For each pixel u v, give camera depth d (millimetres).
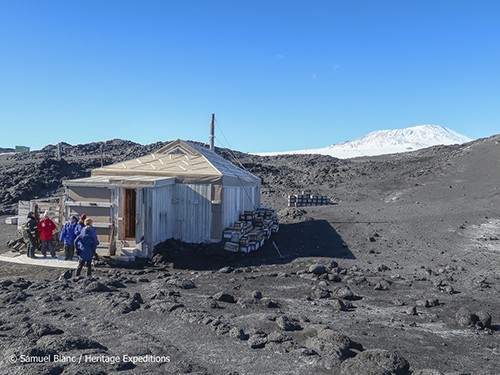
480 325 8781
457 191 30688
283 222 23703
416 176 38500
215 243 16312
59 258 14703
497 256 16125
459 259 15789
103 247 14391
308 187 39812
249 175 22500
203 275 12781
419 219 22484
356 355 6273
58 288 9992
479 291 11805
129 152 52188
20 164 42625
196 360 6074
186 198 16641
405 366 5879
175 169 17312
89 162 43188
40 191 32094
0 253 15602
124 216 15438
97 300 8812
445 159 42375
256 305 9297
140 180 14711
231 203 17812
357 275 13203
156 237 15328
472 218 21938
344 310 9570
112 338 6773
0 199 29172
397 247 17812
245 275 12945
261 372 5711
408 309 9547
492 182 31625
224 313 8492
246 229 17422
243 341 6840
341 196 33750
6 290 9805
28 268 13531
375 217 23703
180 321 7688
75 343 6219
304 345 6785
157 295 9297
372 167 46688
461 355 7086
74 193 15102
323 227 21469
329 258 15891
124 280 11500
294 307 9578
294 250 17359
